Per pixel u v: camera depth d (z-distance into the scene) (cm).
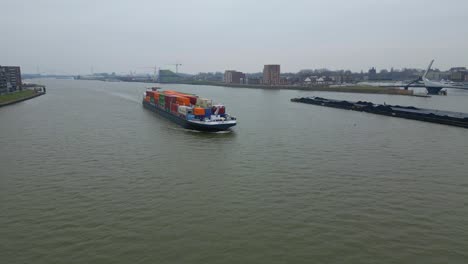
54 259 2495
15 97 16212
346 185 4059
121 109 12494
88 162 4994
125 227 2975
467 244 2727
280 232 2906
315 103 14888
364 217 3194
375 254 2584
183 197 3666
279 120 9644
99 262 2459
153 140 6656
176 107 9081
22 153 5509
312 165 4903
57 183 4078
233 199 3612
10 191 3816
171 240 2764
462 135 7338
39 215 3209
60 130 7700
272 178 4312
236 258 2523
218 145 6228
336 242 2752
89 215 3209
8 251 2595
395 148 6034
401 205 3475
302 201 3566
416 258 2539
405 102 16638
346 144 6356
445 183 4147
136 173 4488
